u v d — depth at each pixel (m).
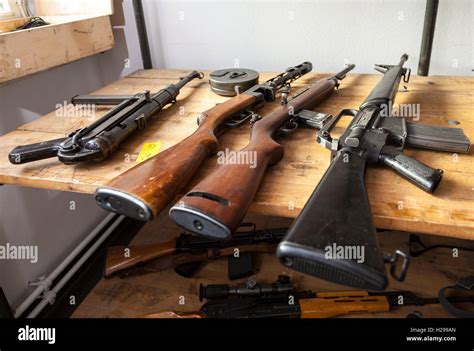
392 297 0.96
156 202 0.47
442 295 0.91
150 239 1.35
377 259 0.35
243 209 0.46
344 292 0.98
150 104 0.80
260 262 1.15
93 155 0.60
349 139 0.57
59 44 1.05
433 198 0.50
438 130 0.64
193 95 0.98
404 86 0.97
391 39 1.14
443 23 1.08
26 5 1.22
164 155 0.56
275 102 0.91
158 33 1.36
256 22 1.24
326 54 1.23
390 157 0.55
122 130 0.68
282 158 0.63
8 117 1.10
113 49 1.44
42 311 1.22
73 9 1.29
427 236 1.20
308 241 0.36
